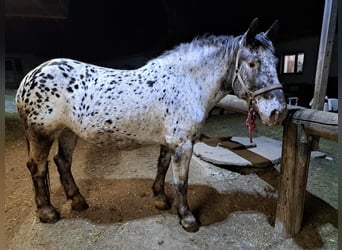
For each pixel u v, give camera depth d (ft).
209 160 9.07
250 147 10.08
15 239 5.57
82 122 5.36
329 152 11.02
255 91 5.12
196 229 5.97
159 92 5.32
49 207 6.14
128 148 5.96
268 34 5.44
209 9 26.17
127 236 5.75
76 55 43.39
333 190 7.85
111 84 5.39
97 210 6.63
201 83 5.57
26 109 5.34
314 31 26.71
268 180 8.34
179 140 5.49
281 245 5.67
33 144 5.60
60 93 5.30
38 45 40.75
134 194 7.41
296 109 5.69
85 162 9.57
